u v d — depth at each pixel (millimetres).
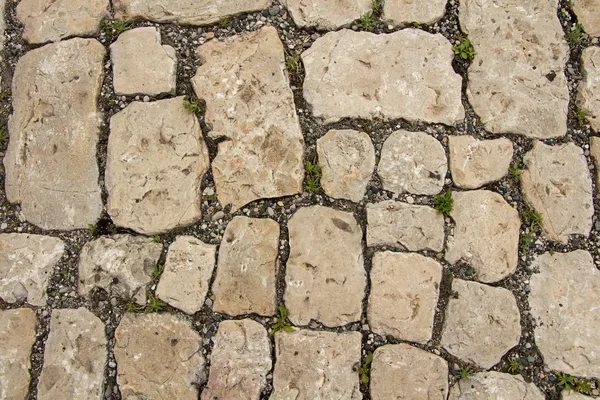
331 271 1459
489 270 1463
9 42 1598
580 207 1501
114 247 1493
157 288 1470
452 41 1556
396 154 1497
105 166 1521
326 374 1430
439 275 1462
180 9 1565
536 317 1463
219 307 1460
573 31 1572
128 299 1474
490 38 1549
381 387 1427
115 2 1583
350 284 1455
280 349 1441
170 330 1458
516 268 1478
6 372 1478
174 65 1540
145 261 1484
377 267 1463
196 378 1441
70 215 1517
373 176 1494
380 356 1438
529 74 1540
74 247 1515
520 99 1527
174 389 1439
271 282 1457
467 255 1469
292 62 1529
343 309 1449
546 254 1486
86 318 1479
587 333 1452
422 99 1517
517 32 1557
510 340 1445
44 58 1566
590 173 1522
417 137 1503
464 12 1561
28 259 1513
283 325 1448
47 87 1556
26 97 1563
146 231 1489
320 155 1498
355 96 1516
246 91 1517
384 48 1535
